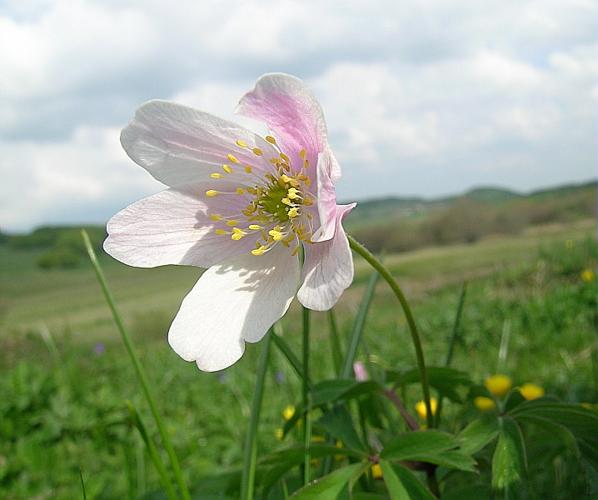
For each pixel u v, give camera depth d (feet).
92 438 0.50
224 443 0.49
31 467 0.44
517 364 0.65
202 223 0.22
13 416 0.54
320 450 0.22
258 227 0.22
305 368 0.25
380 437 0.28
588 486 0.25
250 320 0.20
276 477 0.22
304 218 0.22
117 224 0.22
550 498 0.28
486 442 0.20
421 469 0.23
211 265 0.22
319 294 0.18
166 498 0.29
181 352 0.20
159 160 0.21
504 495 0.20
